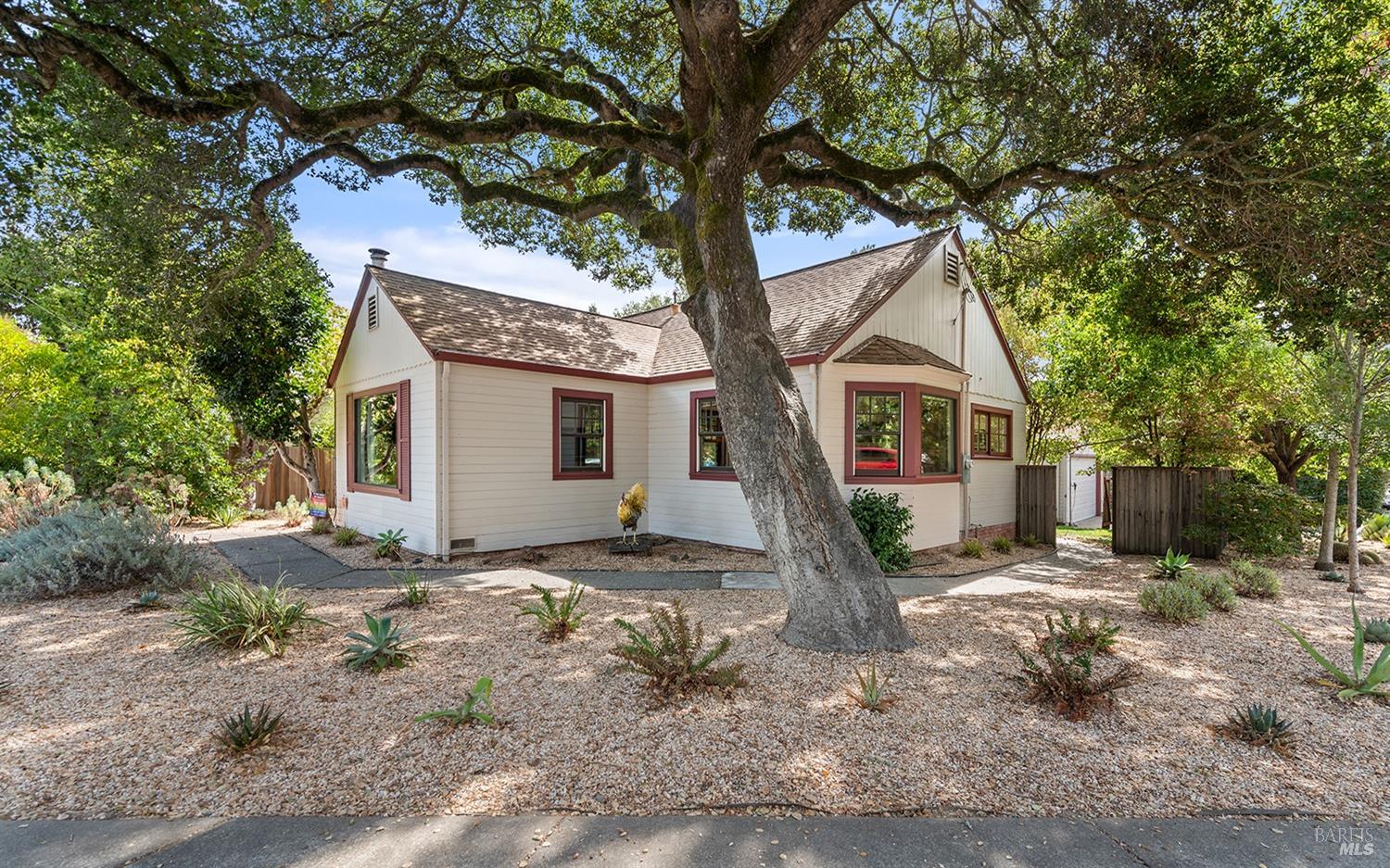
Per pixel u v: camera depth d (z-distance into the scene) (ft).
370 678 14.19
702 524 35.53
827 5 15.23
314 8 20.80
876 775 9.99
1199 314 28.09
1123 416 38.09
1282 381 31.37
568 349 37.27
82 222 28.27
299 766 10.27
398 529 33.76
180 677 14.23
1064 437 51.67
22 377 38.17
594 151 28.04
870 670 13.61
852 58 25.90
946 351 37.81
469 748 10.83
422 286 36.55
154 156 22.24
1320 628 18.54
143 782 9.81
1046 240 30.40
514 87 24.02
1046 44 20.89
